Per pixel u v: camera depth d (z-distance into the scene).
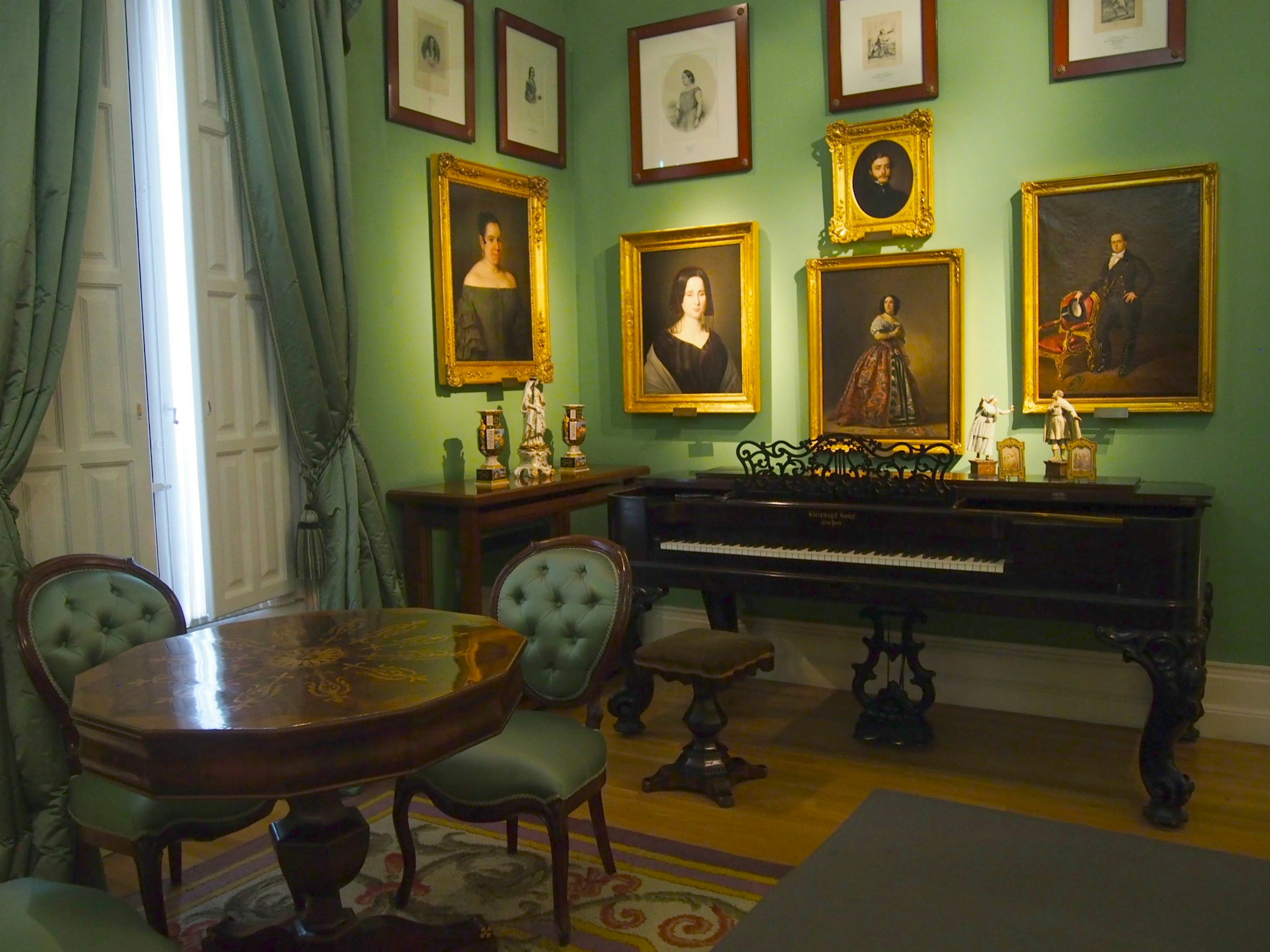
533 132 4.99
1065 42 4.13
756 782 3.66
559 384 5.22
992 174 4.32
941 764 3.80
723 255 4.88
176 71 3.37
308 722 1.89
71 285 2.94
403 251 4.32
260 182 3.54
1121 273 4.08
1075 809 3.38
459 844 3.20
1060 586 3.32
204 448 3.44
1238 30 3.88
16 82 2.78
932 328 4.45
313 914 2.36
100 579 2.81
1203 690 3.20
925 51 4.38
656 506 4.02
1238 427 3.96
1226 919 1.24
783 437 4.87
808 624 4.81
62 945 1.79
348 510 3.81
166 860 3.09
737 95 4.80
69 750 2.64
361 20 4.09
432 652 2.38
